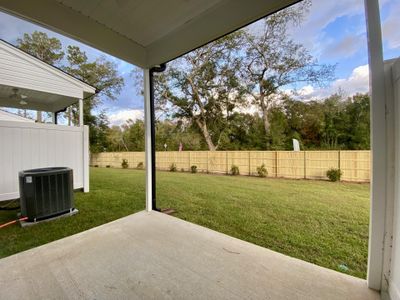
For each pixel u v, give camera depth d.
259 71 11.40
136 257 1.91
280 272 1.67
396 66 1.26
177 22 2.50
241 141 12.67
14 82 4.04
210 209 3.89
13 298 1.40
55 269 1.73
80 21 2.33
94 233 2.46
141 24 2.54
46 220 3.12
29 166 4.21
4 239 2.51
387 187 1.37
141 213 3.22
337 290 1.45
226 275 1.64
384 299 1.35
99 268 1.74
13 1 1.87
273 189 5.83
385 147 1.36
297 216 3.49
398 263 1.26
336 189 5.73
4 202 4.09
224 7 2.15
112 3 2.16
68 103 5.75
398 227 1.27
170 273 1.67
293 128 11.42
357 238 2.61
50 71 4.52
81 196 4.75
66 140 4.78
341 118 10.35
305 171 7.67
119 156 14.16
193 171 10.42
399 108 1.25
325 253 2.23
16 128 4.06
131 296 1.41
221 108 12.68
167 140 14.28
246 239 2.58
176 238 2.32
